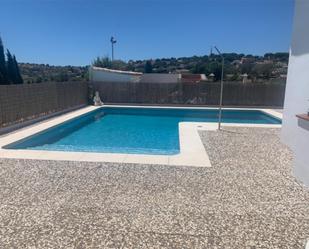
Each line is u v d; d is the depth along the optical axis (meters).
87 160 5.84
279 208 3.72
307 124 4.42
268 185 4.52
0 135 8.50
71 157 6.07
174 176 4.92
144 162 5.73
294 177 4.89
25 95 11.11
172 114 17.20
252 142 7.64
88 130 12.45
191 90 19.17
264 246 2.90
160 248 2.85
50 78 31.78
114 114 17.52
